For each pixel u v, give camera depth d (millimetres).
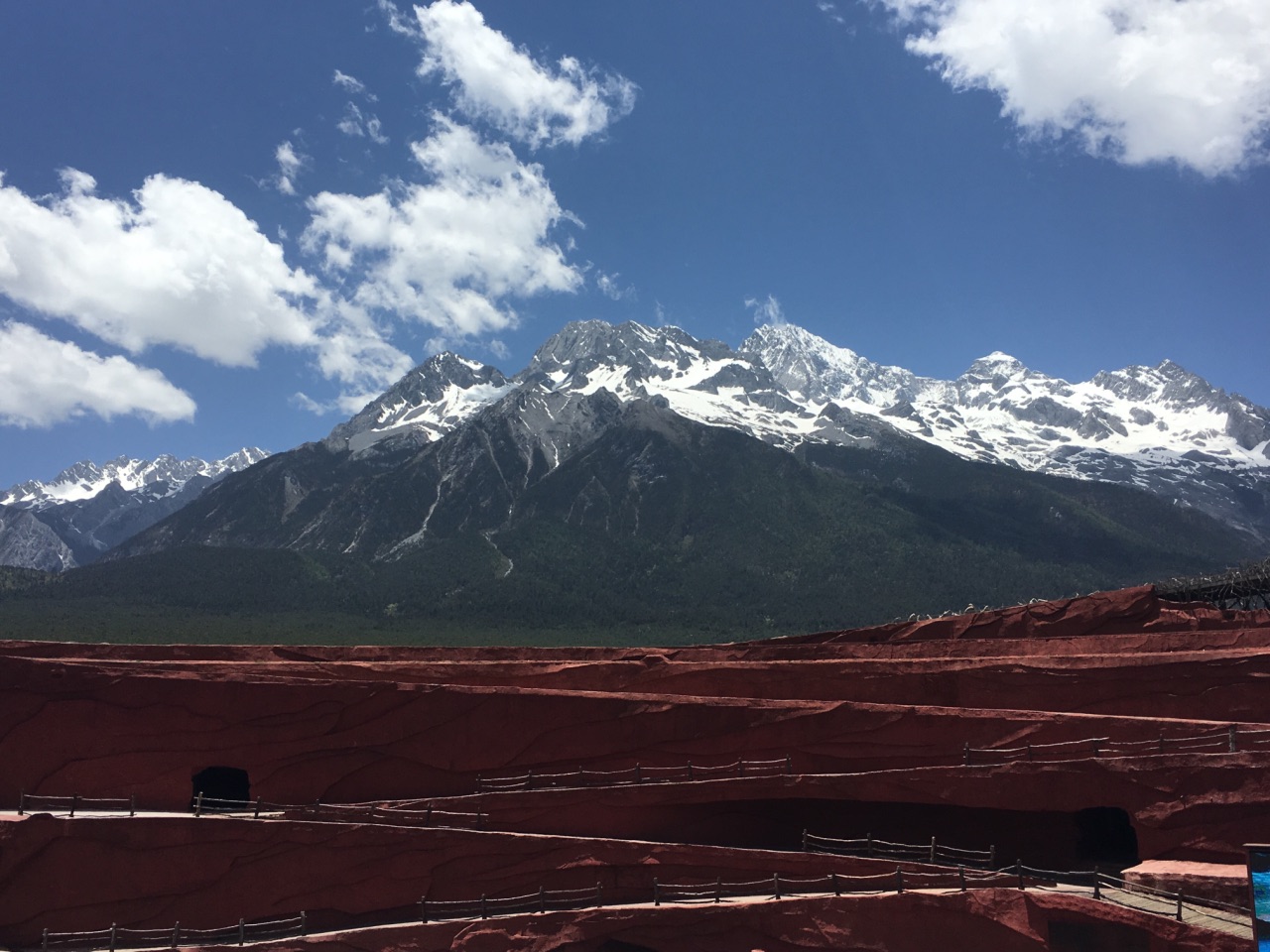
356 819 39031
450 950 35094
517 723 41062
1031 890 32625
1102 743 35719
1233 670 37344
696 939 34500
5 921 36906
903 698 40938
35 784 41031
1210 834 32750
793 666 42500
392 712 41469
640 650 47938
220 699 41594
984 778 35688
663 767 39875
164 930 36781
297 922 36938
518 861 37469
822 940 33375
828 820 38750
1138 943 30172
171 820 38000
